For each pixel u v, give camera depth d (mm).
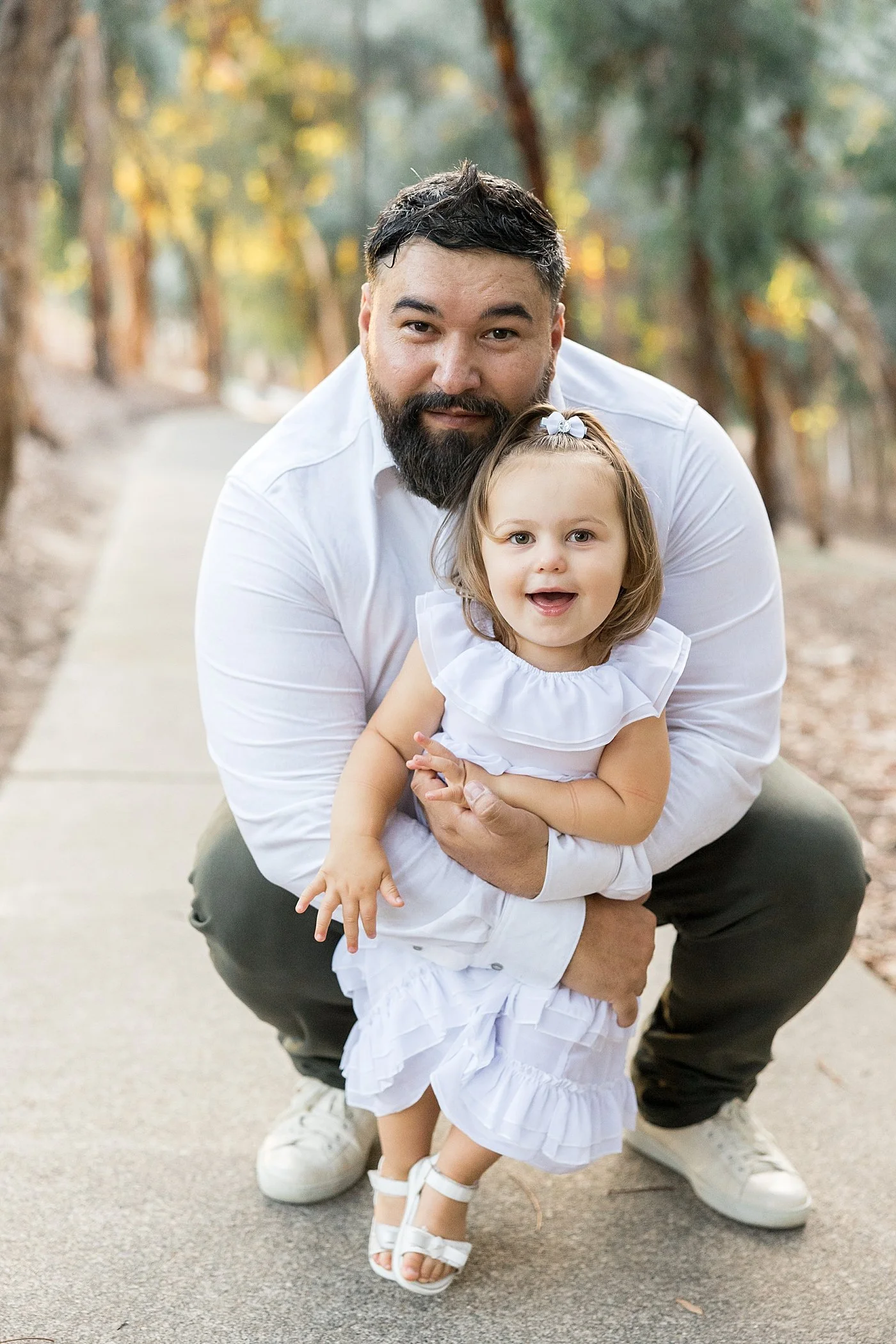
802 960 2143
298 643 2029
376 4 15117
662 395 2188
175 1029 2826
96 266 21406
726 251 9766
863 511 24172
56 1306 2004
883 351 13367
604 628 1967
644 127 9516
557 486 1857
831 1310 2029
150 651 6039
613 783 1924
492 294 1825
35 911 3357
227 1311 2008
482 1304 2035
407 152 15602
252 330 35500
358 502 2047
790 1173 2244
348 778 1975
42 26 6688
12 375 7086
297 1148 2277
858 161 10539
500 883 1899
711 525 2113
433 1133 2418
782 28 8969
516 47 8719
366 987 2080
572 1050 1933
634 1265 2131
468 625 1980
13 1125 2463
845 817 2203
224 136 23078
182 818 4035
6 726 5012
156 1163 2369
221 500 2094
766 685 2139
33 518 9062
